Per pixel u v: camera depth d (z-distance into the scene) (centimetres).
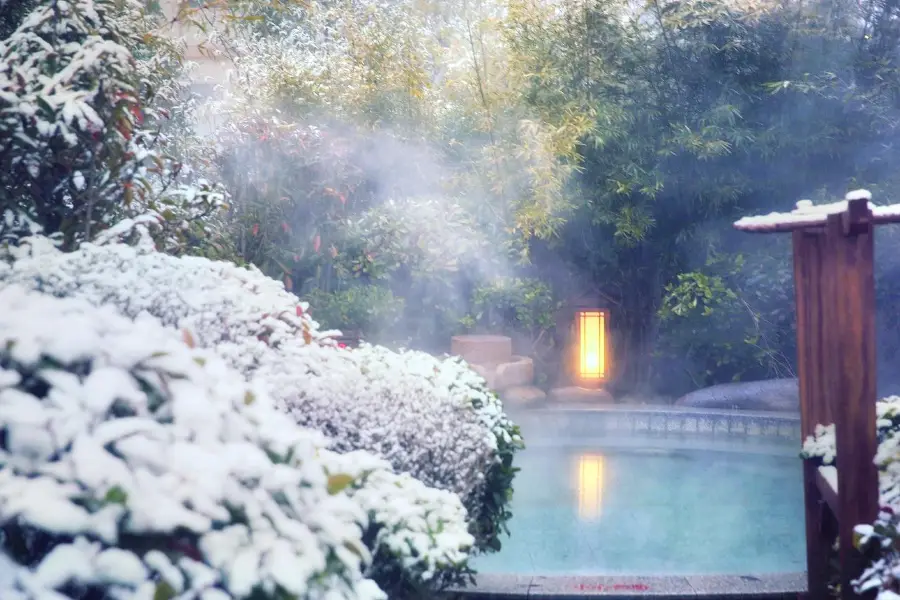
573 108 783
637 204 833
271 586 113
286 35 884
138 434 115
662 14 780
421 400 338
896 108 769
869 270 267
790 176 813
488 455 365
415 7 830
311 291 779
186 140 746
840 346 271
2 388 114
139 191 406
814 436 340
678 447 692
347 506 139
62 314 138
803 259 345
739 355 840
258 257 739
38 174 377
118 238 394
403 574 261
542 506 536
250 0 580
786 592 335
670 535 479
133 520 104
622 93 809
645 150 808
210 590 109
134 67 382
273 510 122
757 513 523
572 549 456
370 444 297
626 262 895
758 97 789
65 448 112
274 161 745
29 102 343
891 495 272
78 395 115
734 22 774
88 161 385
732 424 702
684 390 891
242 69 807
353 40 818
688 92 809
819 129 783
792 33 781
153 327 144
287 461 138
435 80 892
